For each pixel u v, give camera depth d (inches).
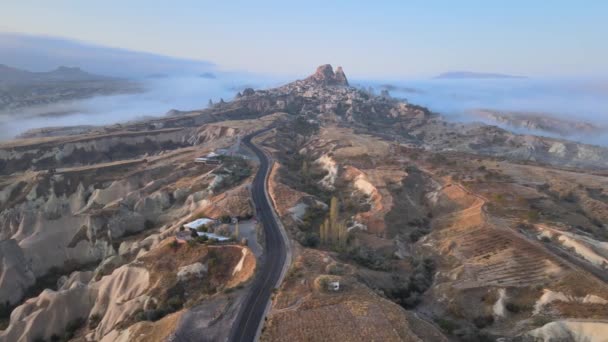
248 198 4982.8
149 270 3479.3
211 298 2736.2
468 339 2546.8
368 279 3102.9
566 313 2672.2
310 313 2393.0
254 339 2314.2
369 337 2144.4
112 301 3481.8
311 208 4963.1
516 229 4023.1
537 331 2527.1
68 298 3649.1
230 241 3678.6
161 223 5428.2
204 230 4001.0
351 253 3727.9
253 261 3248.0
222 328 2422.5
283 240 3786.9
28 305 3750.0
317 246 3796.8
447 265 3676.2
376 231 4441.4
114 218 5442.9
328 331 2209.6
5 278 4584.2
